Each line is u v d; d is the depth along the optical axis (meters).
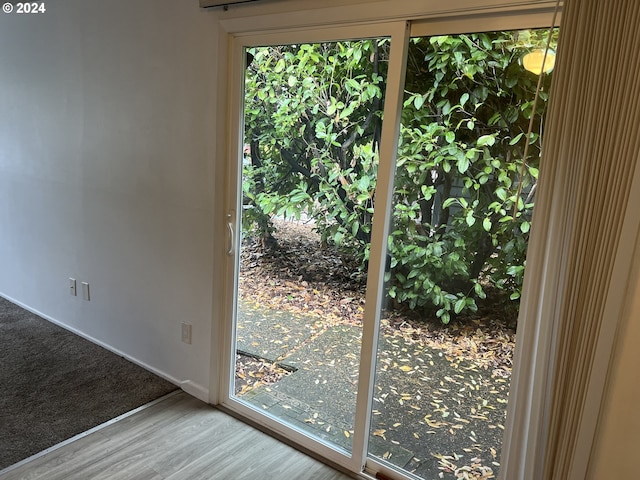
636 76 1.22
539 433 1.50
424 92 1.76
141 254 2.74
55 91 3.00
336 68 1.93
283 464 2.12
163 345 2.74
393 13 1.70
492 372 1.75
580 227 1.34
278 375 2.34
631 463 1.40
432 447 1.93
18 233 3.59
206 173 2.34
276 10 1.97
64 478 1.94
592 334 1.36
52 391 2.56
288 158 2.14
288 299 2.24
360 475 2.07
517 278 1.66
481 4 1.53
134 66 2.53
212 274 2.41
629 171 1.26
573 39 1.30
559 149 1.36
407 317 1.91
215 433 2.31
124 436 2.24
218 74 2.19
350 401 2.12
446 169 1.75
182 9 2.27
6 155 3.52
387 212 1.85
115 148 2.73
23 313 3.58
